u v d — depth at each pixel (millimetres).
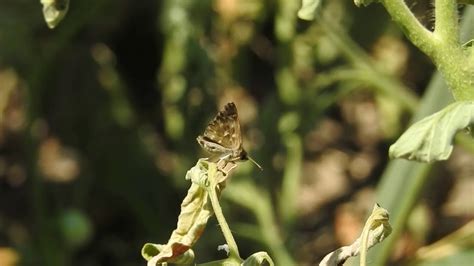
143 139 1060
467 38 594
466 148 757
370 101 1089
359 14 962
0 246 1050
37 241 997
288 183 933
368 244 433
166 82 972
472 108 408
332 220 1062
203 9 923
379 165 1095
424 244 958
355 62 884
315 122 943
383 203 714
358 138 1112
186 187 1013
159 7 1067
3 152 1173
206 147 434
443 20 425
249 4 932
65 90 1062
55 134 1076
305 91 922
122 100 1058
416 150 409
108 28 1087
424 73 1028
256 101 1018
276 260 892
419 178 703
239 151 432
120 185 1046
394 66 1023
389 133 1005
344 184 1095
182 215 439
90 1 965
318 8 445
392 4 427
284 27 909
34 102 1010
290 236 931
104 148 1053
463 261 764
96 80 1056
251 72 1036
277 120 953
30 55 1003
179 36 931
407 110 961
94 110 1057
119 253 1041
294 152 933
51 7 468
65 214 974
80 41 1068
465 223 999
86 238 986
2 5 989
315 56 932
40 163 1031
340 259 438
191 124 962
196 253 924
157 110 1106
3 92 1148
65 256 977
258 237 900
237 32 949
